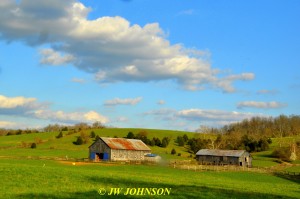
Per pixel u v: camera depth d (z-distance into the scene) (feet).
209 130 574.15
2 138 613.93
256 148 522.88
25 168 171.63
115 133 634.02
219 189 149.18
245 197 130.52
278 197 138.41
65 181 144.77
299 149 479.82
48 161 307.17
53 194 112.88
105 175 174.60
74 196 111.24
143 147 408.67
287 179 255.70
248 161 395.14
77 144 548.31
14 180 140.36
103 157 377.71
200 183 171.94
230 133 623.36
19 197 106.32
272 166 375.04
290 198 138.10
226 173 270.26
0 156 351.46
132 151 392.06
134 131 653.71
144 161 328.70
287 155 447.83
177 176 216.33
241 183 193.26
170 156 465.88
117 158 377.09
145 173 226.17
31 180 142.41
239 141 539.70
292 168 356.59
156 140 568.00
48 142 561.43
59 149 498.28
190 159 433.07
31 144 534.78
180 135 643.45
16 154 407.23
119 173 203.00
